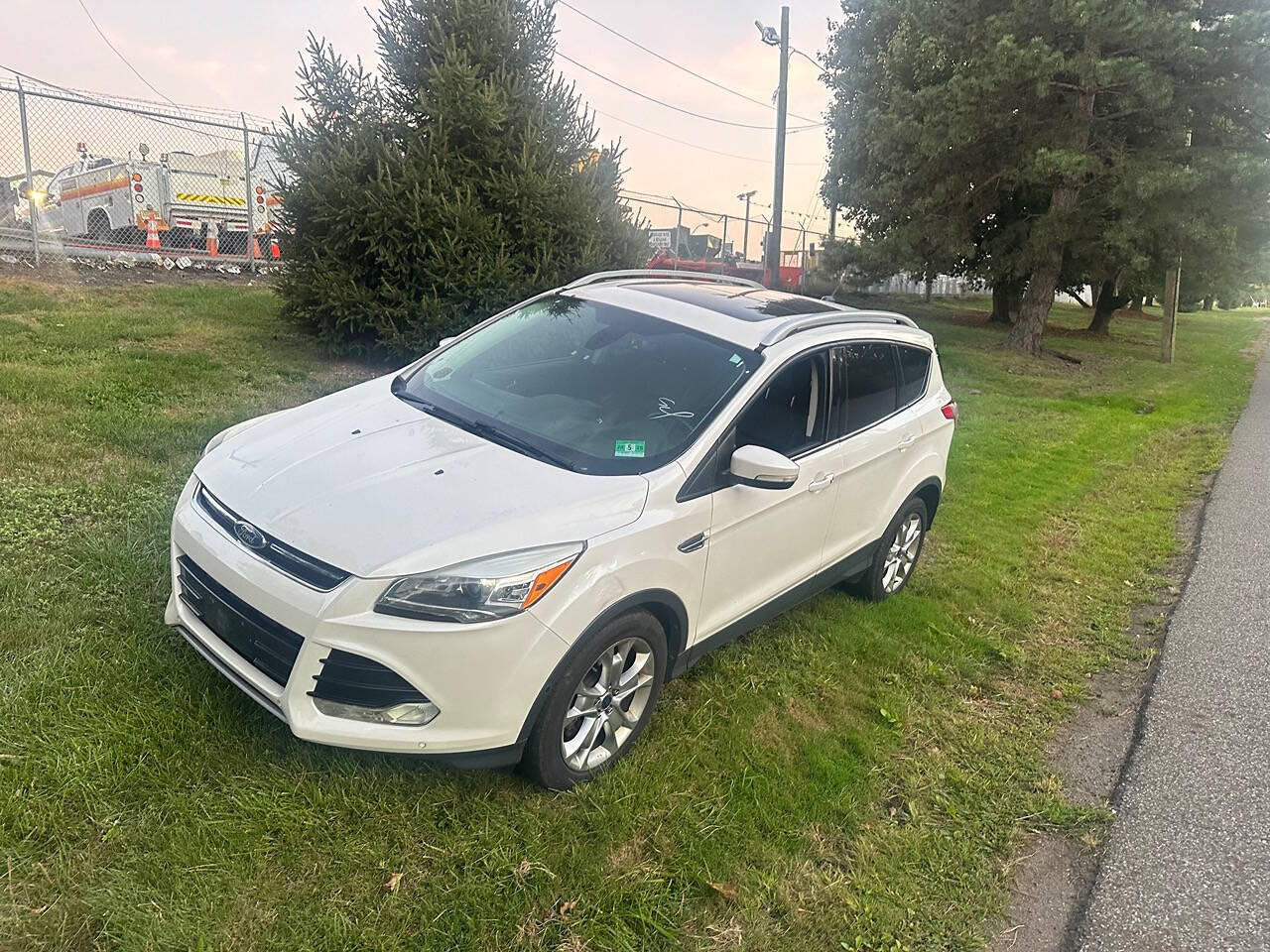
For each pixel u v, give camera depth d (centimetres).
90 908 239
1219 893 314
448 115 915
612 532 306
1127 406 1396
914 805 344
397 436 351
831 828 326
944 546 643
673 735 359
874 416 464
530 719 290
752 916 277
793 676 421
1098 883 317
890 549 517
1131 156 1680
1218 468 973
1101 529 729
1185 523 764
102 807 272
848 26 2108
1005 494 798
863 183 2031
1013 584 585
